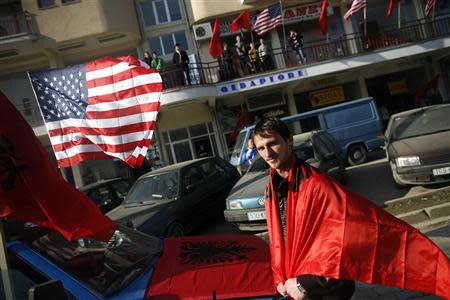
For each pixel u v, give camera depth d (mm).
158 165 18766
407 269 1952
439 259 1969
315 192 1984
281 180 2211
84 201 2604
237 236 3787
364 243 1931
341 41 18484
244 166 11875
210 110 19203
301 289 1956
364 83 20250
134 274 2838
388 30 19359
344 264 1900
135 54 19266
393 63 20062
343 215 1944
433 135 7680
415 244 1980
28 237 2863
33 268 2645
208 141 19312
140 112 5723
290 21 19344
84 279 2641
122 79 5754
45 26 17062
